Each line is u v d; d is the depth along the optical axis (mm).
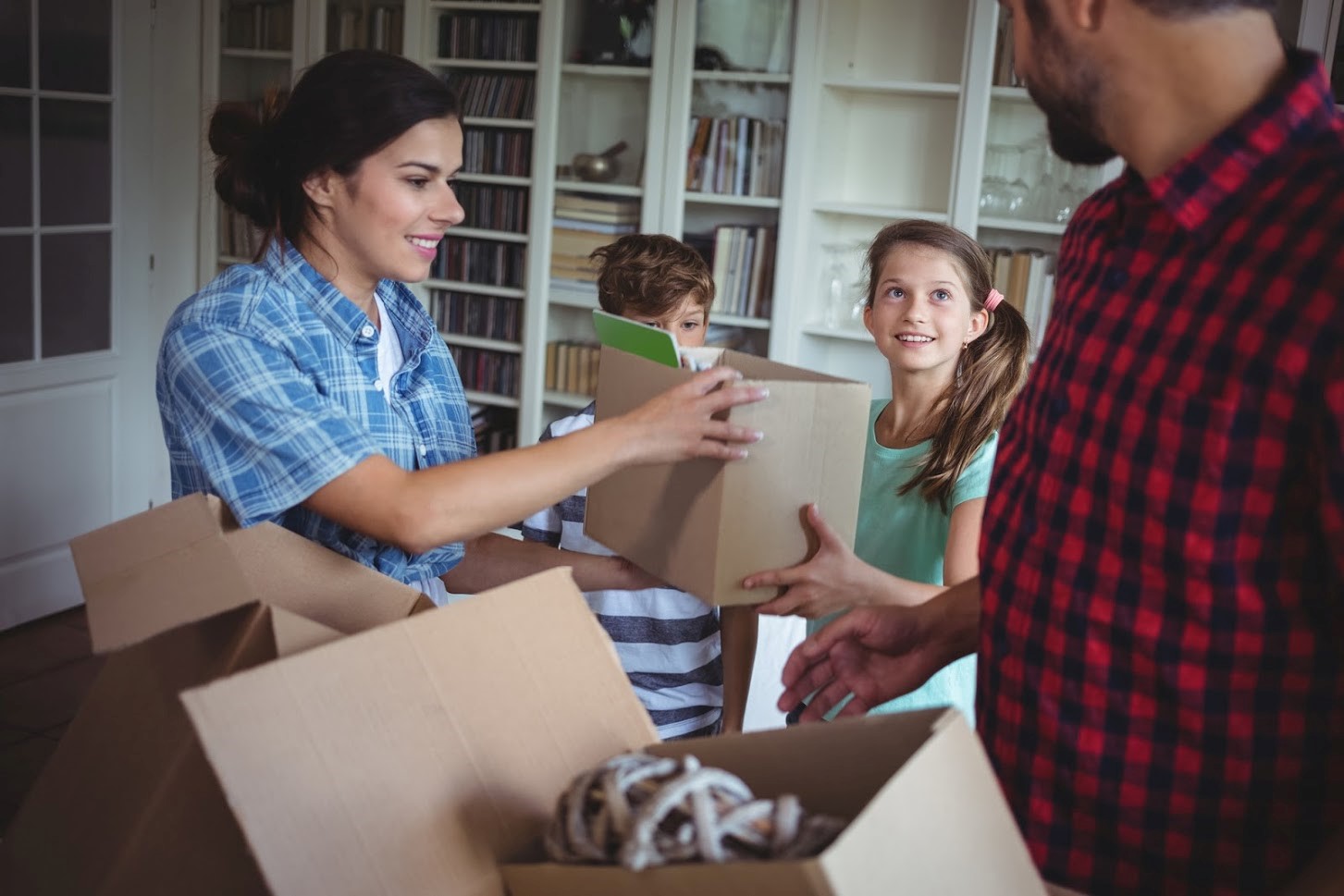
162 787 865
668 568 1411
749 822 725
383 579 1251
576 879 791
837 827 744
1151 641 991
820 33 3676
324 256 1551
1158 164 1010
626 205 4031
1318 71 961
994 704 1127
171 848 871
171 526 1042
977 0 3461
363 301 1601
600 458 1293
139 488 4242
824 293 3922
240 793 800
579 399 4184
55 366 3865
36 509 3863
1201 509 944
